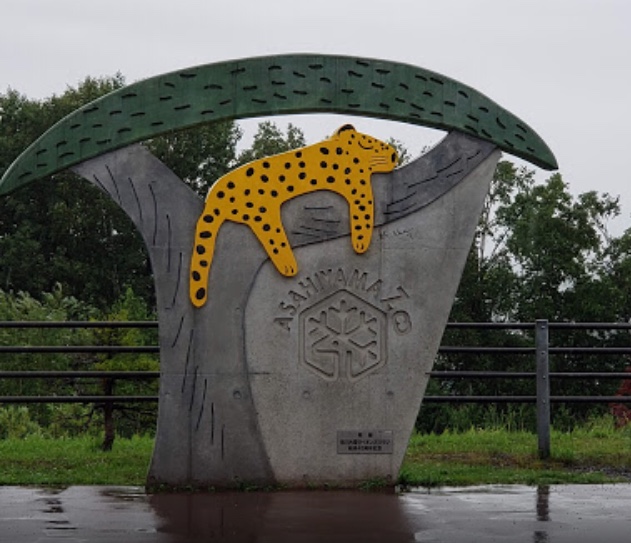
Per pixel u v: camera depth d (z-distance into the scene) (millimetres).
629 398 11977
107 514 8898
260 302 10180
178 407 10109
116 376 11867
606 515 8930
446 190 10438
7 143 36281
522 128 10531
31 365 26438
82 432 21703
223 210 10133
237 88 10164
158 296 10086
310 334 10250
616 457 11945
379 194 10359
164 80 10109
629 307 34312
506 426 16281
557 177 34344
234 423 10148
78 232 35719
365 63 10305
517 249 33625
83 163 10047
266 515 8883
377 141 10375
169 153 34938
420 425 26359
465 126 10438
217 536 8039
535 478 10828
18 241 34562
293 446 10219
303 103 10203
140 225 10070
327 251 10266
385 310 10328
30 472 11000
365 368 10305
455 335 31391
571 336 32688
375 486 10242
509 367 31875
